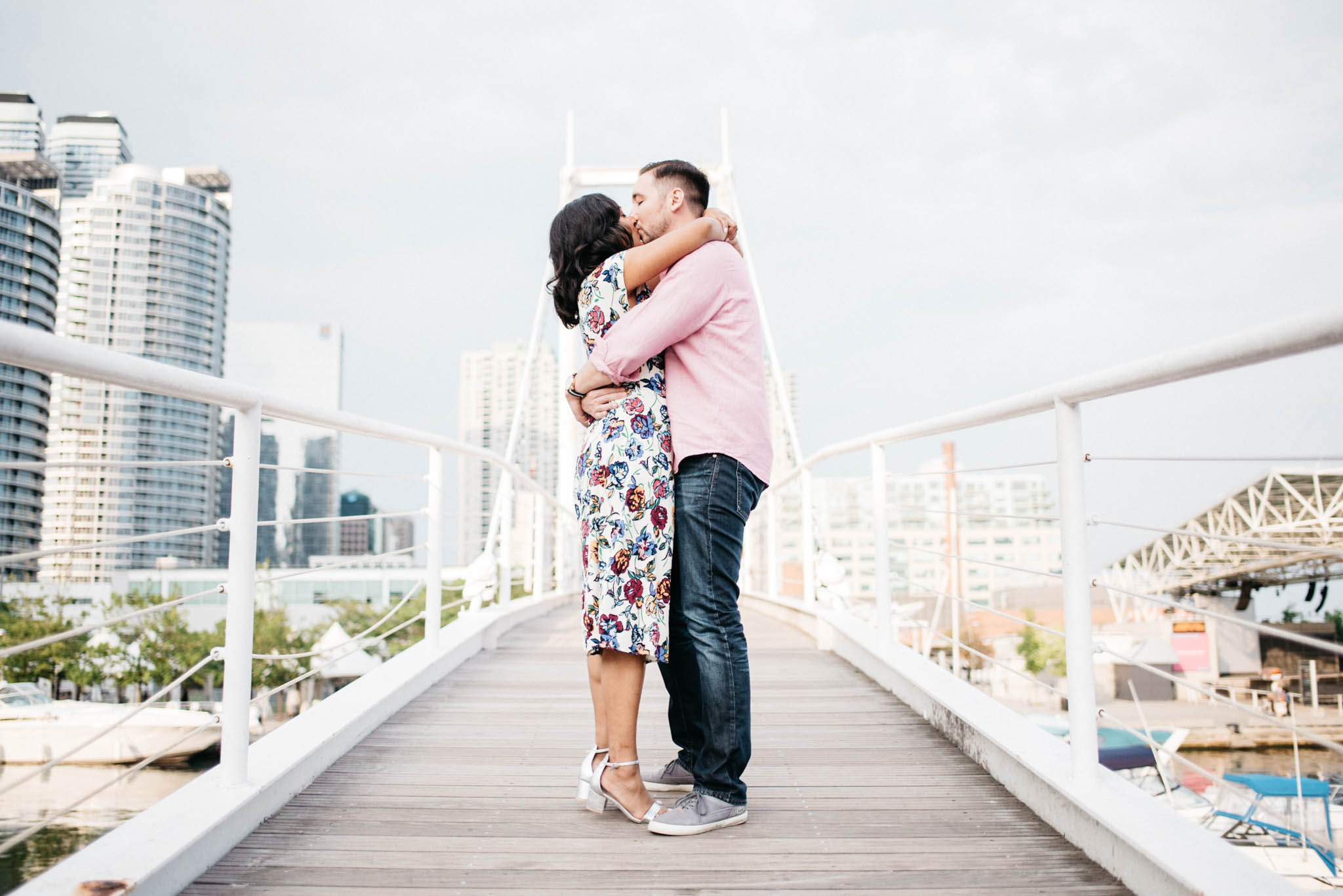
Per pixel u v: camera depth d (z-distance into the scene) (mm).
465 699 2777
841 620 3754
